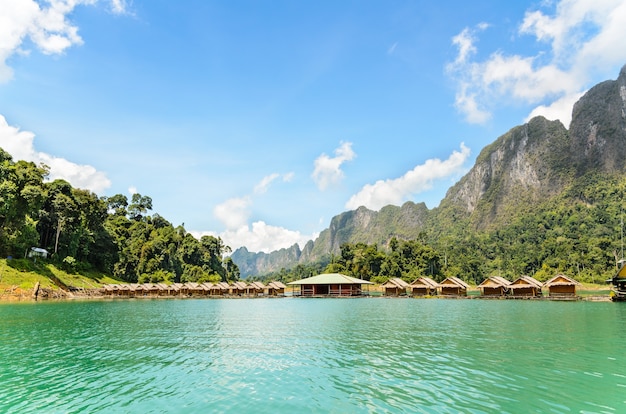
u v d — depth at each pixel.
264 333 27.42
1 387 14.55
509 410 11.88
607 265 123.69
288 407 12.28
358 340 24.05
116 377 15.84
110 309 47.88
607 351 19.97
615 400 12.68
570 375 15.49
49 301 59.84
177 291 86.12
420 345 22.09
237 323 33.66
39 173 81.94
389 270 128.50
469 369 16.52
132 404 12.70
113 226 114.94
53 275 71.94
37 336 26.17
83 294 73.12
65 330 28.92
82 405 12.65
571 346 21.41
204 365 17.78
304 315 40.97
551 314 39.09
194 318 37.88
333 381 14.98
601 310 43.22
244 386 14.48
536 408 12.02
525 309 45.88
